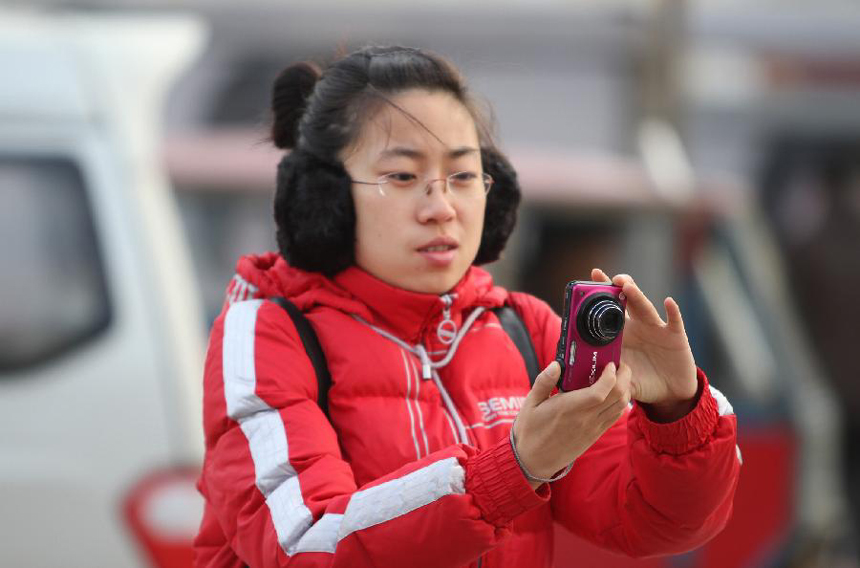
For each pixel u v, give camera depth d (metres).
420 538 5.48
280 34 22.45
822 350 24.58
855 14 29.06
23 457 13.11
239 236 19.25
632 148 22.53
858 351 24.45
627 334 5.98
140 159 14.05
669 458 5.99
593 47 23.11
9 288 13.48
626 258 20.94
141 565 13.09
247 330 6.35
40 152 13.77
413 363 6.39
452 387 6.47
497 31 22.83
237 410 6.14
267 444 6.00
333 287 6.53
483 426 6.38
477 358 6.55
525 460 5.45
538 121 23.95
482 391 6.53
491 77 23.72
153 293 13.70
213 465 6.22
